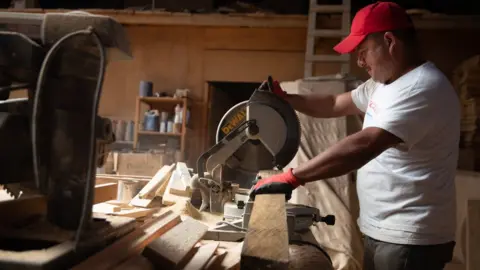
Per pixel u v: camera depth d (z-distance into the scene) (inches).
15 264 30.6
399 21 58.0
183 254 43.1
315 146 128.3
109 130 39.7
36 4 198.2
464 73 155.8
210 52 194.5
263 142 70.6
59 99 36.3
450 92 56.9
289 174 53.2
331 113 80.2
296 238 54.8
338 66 181.2
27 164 36.9
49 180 37.4
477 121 147.7
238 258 49.2
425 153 57.4
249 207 60.7
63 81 36.2
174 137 191.2
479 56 147.9
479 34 177.2
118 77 199.6
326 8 165.9
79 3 214.8
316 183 123.9
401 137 52.7
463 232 115.0
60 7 213.3
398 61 59.1
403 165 58.8
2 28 38.0
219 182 77.3
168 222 55.5
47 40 36.4
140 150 181.3
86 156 37.4
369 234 63.0
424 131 54.2
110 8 215.3
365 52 61.1
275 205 47.1
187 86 196.4
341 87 133.3
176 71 196.9
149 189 76.7
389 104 55.1
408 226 57.9
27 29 37.9
